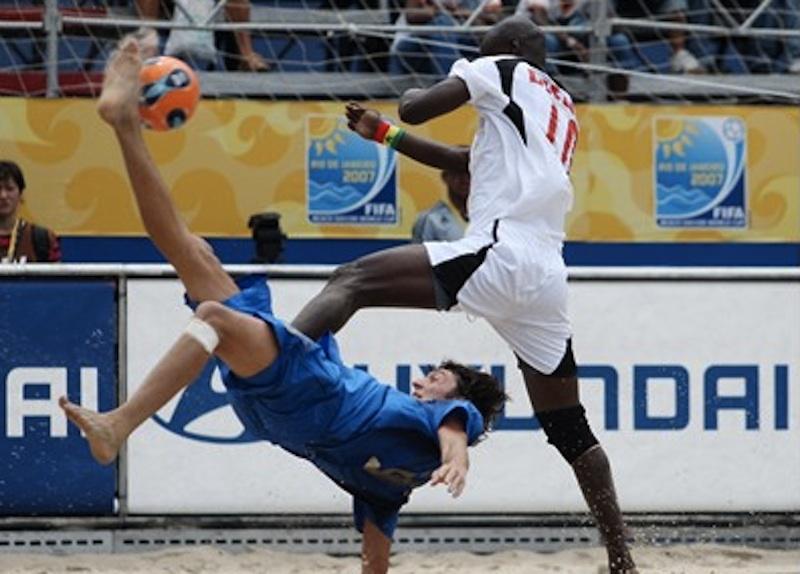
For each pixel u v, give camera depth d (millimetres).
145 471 19172
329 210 23297
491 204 14898
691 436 19750
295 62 23609
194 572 18297
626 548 16062
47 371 19094
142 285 19188
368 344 19391
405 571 18359
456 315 19469
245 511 19281
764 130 23875
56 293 19094
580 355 19625
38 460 19078
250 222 21109
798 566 18844
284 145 23219
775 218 23953
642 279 19672
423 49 23594
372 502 14297
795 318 19875
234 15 23328
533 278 14797
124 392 19156
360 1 23891
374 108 23344
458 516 19453
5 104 22766
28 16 22984
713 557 19312
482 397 14164
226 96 23328
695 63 24406
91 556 18938
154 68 13461
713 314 19766
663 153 23688
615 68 24031
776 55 24672
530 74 15102
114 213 22984
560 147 15102
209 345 12367
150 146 22984
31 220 22844
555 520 19562
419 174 23312
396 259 14594
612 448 19656
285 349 12844
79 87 23125
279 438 13484
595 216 23594
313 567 18641
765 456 19844
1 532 19047
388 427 13422
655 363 19719
